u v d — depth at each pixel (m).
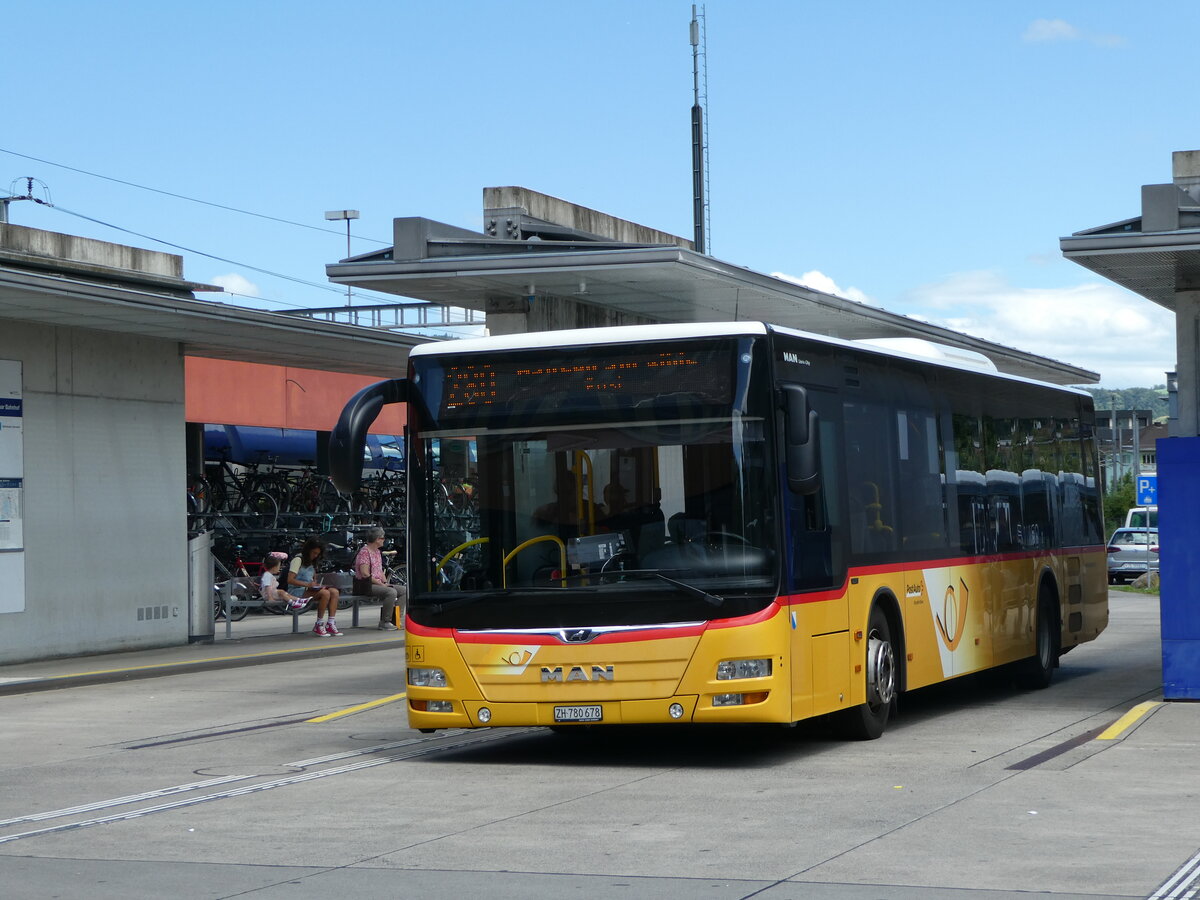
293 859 8.09
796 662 11.13
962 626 14.55
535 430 11.47
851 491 12.36
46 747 13.17
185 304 20.36
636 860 7.93
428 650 11.41
